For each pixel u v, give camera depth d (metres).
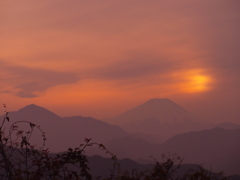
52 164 5.56
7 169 4.96
